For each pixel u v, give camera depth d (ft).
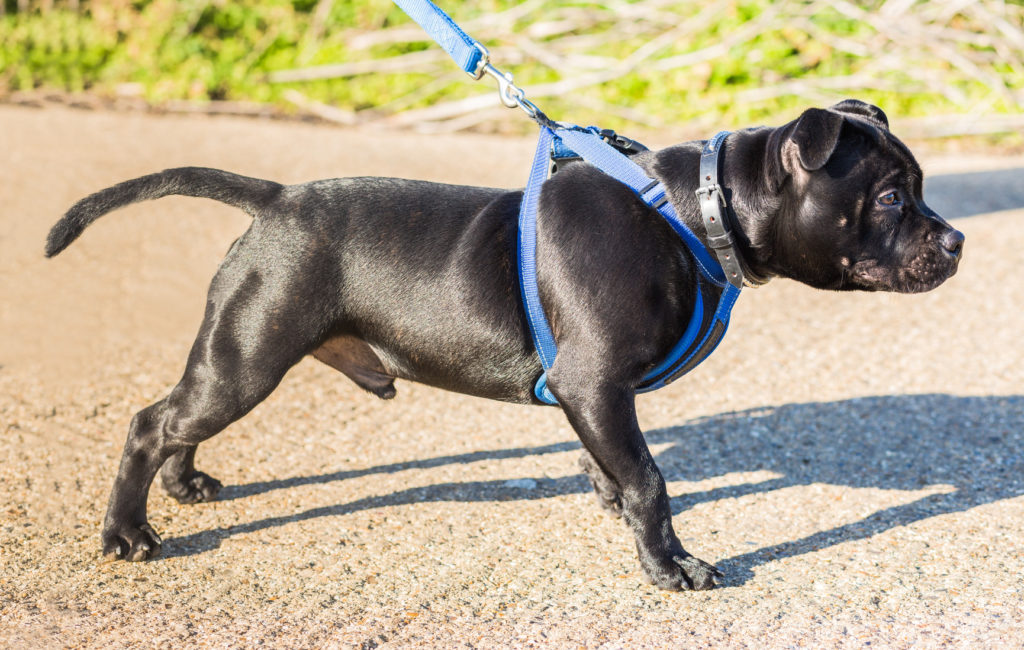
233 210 22.44
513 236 10.01
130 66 32.78
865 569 10.24
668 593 9.87
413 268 9.93
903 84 32.27
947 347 16.56
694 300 9.57
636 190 9.54
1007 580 9.93
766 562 10.44
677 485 12.23
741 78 32.40
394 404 14.44
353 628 9.17
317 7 35.60
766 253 9.58
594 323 9.32
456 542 10.85
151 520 11.15
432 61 33.17
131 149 25.59
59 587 9.70
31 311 16.88
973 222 22.48
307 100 31.99
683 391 15.05
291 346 9.90
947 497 11.82
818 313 18.07
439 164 25.52
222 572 10.12
